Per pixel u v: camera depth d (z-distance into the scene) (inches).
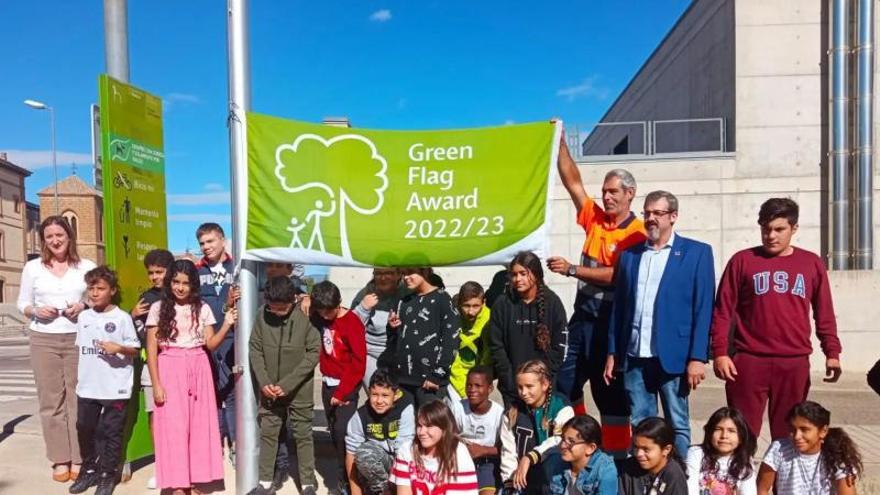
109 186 177.5
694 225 408.2
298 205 166.9
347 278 398.9
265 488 163.9
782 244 144.1
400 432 154.6
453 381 173.0
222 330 164.4
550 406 149.4
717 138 454.0
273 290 156.2
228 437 200.2
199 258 215.3
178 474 160.7
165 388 161.9
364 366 168.2
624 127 721.6
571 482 135.9
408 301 170.9
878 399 293.7
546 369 148.0
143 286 194.9
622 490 136.1
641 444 130.0
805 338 143.1
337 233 168.6
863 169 394.6
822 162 407.8
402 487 140.6
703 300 145.4
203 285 198.4
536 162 169.0
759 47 412.5
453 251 170.2
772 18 411.5
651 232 147.9
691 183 407.8
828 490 131.2
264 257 164.2
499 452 155.6
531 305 159.9
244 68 163.6
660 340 145.5
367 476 150.9
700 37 497.7
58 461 179.6
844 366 353.4
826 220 406.6
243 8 162.6
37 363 176.9
